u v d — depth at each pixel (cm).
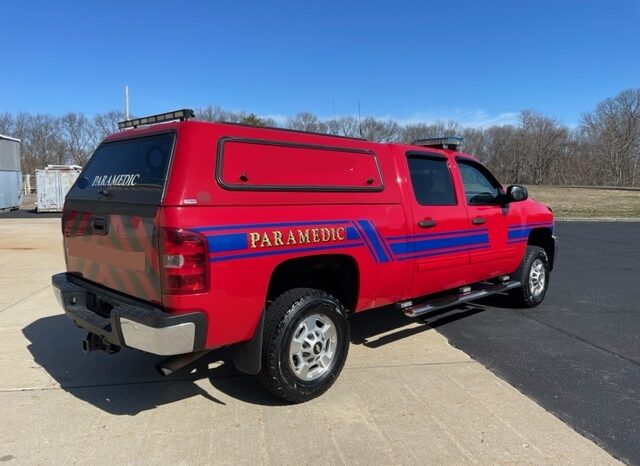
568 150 7675
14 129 5816
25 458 316
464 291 577
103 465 310
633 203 3031
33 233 1429
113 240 370
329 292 444
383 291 457
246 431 351
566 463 318
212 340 339
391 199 456
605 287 815
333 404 392
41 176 2291
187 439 340
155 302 338
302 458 319
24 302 669
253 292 352
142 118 397
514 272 651
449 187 534
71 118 5984
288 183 378
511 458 322
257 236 351
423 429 356
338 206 409
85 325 382
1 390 411
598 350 519
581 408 391
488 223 572
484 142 8112
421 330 579
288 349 375
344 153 423
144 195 345
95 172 420
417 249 480
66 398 398
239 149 355
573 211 2536
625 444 341
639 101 7131
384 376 446
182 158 330
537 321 620
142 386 421
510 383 435
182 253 319
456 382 435
